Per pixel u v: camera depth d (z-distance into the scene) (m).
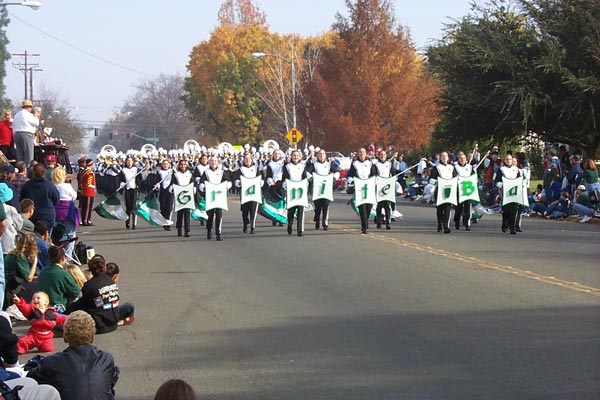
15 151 20.75
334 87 57.34
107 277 10.46
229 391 7.62
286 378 7.96
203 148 41.81
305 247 17.77
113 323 10.34
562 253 15.89
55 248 10.98
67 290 10.84
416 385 7.55
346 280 13.34
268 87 73.56
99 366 6.50
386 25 57.25
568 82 31.06
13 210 11.89
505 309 10.66
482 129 35.50
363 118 56.00
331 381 7.80
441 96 35.91
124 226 24.69
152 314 11.26
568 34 33.00
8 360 7.55
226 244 18.88
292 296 12.13
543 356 8.36
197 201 20.89
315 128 59.66
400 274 13.73
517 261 14.90
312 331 9.88
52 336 10.01
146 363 8.78
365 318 10.47
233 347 9.28
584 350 8.53
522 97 31.72
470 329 9.65
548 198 24.70
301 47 81.12
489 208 27.28
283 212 22.34
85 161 25.67
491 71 34.09
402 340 9.26
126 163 23.66
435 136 38.72
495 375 7.77
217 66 80.31
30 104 20.28
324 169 21.28
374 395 7.32
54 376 6.36
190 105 85.38
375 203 20.39
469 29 35.41
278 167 22.34
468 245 17.45
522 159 22.30
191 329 10.27
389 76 56.44
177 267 15.44
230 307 11.51
